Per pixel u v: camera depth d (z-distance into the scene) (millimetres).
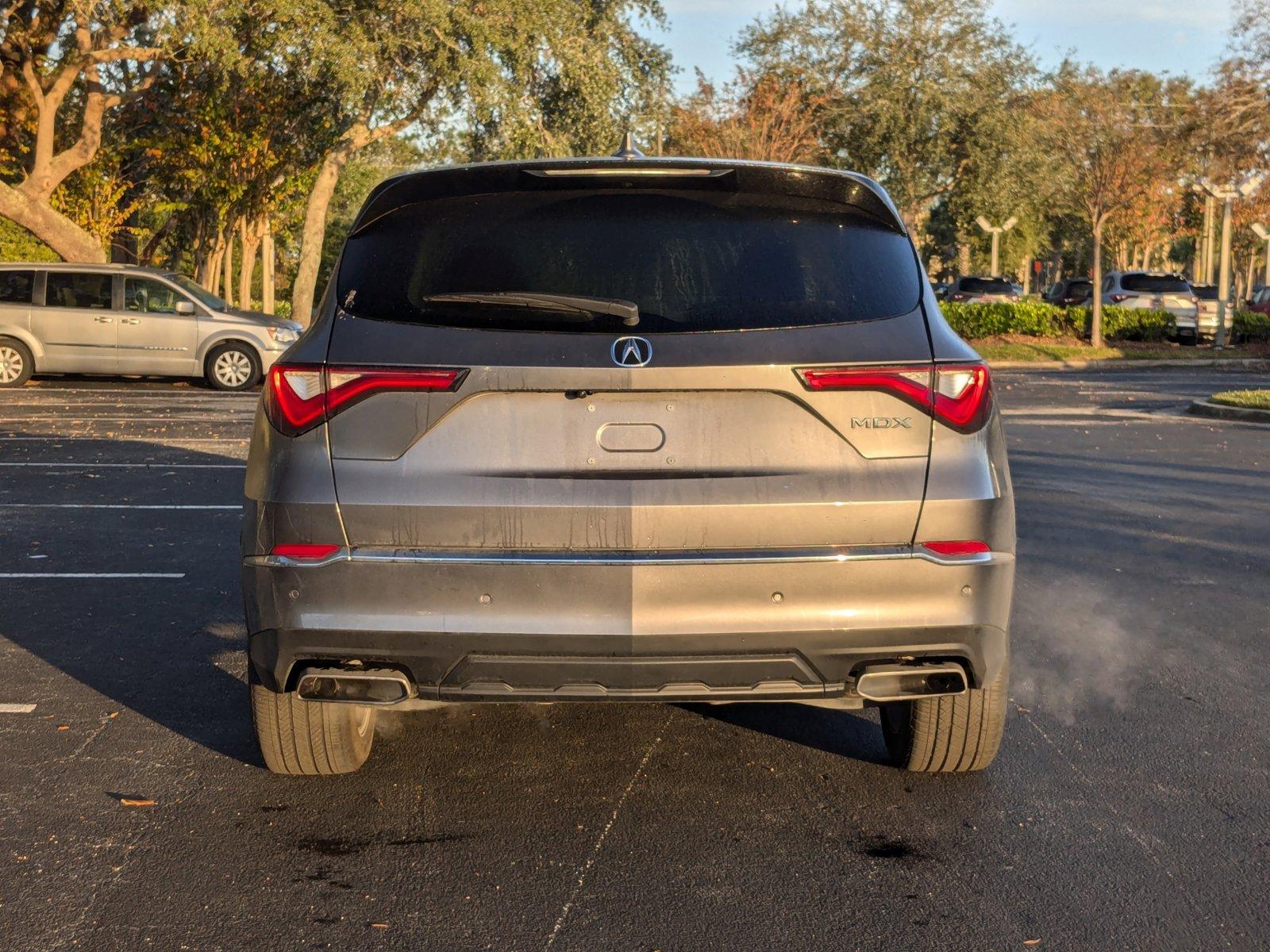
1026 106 37781
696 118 36062
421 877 3531
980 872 3580
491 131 30906
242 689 5289
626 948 3139
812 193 3678
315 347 3510
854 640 3439
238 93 35281
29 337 20734
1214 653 5914
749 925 3258
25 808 4016
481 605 3398
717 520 3387
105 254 28266
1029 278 69000
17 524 8969
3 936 3178
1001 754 4559
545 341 3404
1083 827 3904
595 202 3641
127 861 3629
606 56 31422
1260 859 3672
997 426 3627
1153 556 8188
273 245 58062
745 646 3402
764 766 4418
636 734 4766
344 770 4227
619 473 3389
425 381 3393
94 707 5035
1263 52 31969
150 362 20859
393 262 3615
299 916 3301
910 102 37875
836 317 3486
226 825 3889
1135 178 32812
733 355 3383
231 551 8086
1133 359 31609
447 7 27781
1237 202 46031
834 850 3729
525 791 4188
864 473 3432
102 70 34844
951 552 3457
